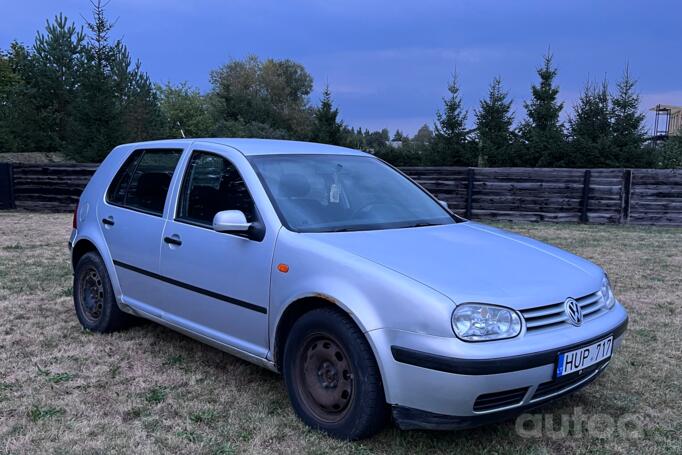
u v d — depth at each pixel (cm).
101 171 518
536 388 285
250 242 353
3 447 306
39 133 2556
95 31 2152
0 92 2617
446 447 313
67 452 303
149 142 486
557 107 2147
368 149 2445
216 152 410
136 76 2775
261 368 423
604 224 1340
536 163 2036
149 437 321
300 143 461
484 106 2212
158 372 414
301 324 324
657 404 376
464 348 268
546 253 363
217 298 373
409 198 434
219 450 306
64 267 788
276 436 322
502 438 327
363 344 296
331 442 312
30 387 384
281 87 6338
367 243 332
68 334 495
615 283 716
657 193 1306
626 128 1942
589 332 304
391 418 312
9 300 608
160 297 422
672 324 548
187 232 396
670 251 953
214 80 6375
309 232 346
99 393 377
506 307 281
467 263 317
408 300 281
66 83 2647
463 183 1423
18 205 1647
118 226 464
